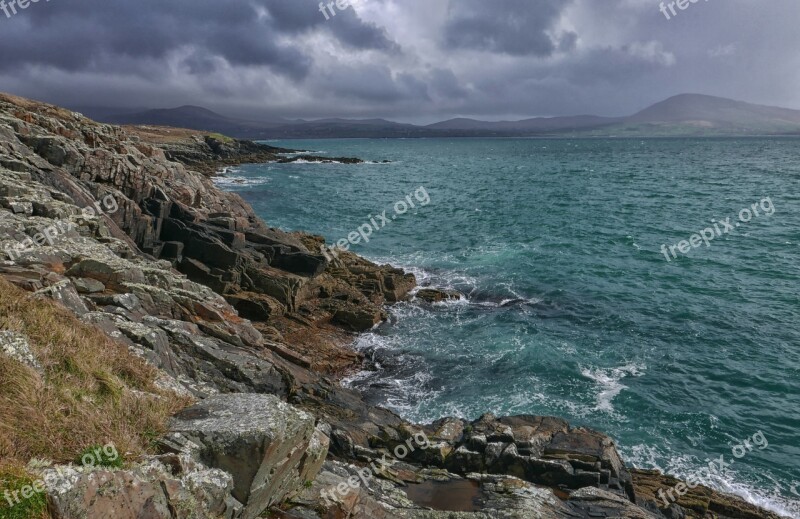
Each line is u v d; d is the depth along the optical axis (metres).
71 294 13.88
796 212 64.44
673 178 105.94
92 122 44.84
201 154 141.25
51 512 6.72
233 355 18.41
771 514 16.50
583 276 40.03
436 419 21.38
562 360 26.31
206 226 33.94
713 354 27.27
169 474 8.20
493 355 26.86
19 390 8.29
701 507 16.58
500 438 17.69
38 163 28.61
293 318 29.38
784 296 35.53
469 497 15.02
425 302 34.41
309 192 89.75
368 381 24.38
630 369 25.64
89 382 9.47
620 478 16.88
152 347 13.70
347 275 36.06
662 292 36.56
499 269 41.97
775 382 24.59
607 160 168.12
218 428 9.12
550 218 63.62
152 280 21.00
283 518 9.81
